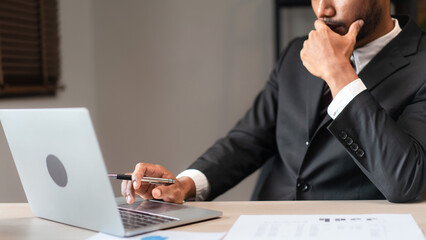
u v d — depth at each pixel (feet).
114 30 10.55
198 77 10.85
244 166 5.65
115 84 10.56
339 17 4.75
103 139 10.39
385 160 4.13
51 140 3.45
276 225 3.42
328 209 3.96
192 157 10.96
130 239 3.24
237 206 4.19
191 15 10.78
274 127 5.98
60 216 3.75
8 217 4.06
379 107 4.24
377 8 4.84
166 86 10.86
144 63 10.77
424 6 9.33
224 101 10.87
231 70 10.82
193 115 10.91
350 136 4.23
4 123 3.80
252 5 10.69
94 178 3.27
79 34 9.82
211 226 3.53
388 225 3.30
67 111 3.22
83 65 9.93
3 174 7.79
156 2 10.73
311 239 3.06
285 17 10.65
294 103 5.56
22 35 8.33
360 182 5.00
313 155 5.20
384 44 5.08
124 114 10.68
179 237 3.25
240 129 5.97
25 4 8.33
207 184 5.18
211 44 10.81
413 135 4.43
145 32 10.75
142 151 10.84
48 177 3.65
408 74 4.85
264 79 10.77
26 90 8.23
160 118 10.89
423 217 3.60
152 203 4.24
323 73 4.38
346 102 4.24
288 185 5.48
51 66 8.98
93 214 3.42
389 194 4.14
